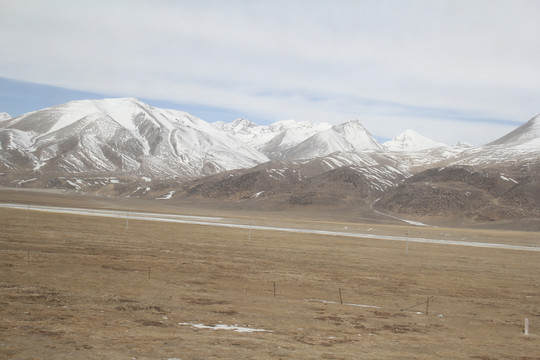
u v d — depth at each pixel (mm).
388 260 53281
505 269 51406
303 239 75188
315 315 22906
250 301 25438
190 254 46469
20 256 35406
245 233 80375
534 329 23844
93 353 13914
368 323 22031
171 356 14109
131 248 47688
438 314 25984
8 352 13438
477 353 17672
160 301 23344
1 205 117250
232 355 14656
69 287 25016
